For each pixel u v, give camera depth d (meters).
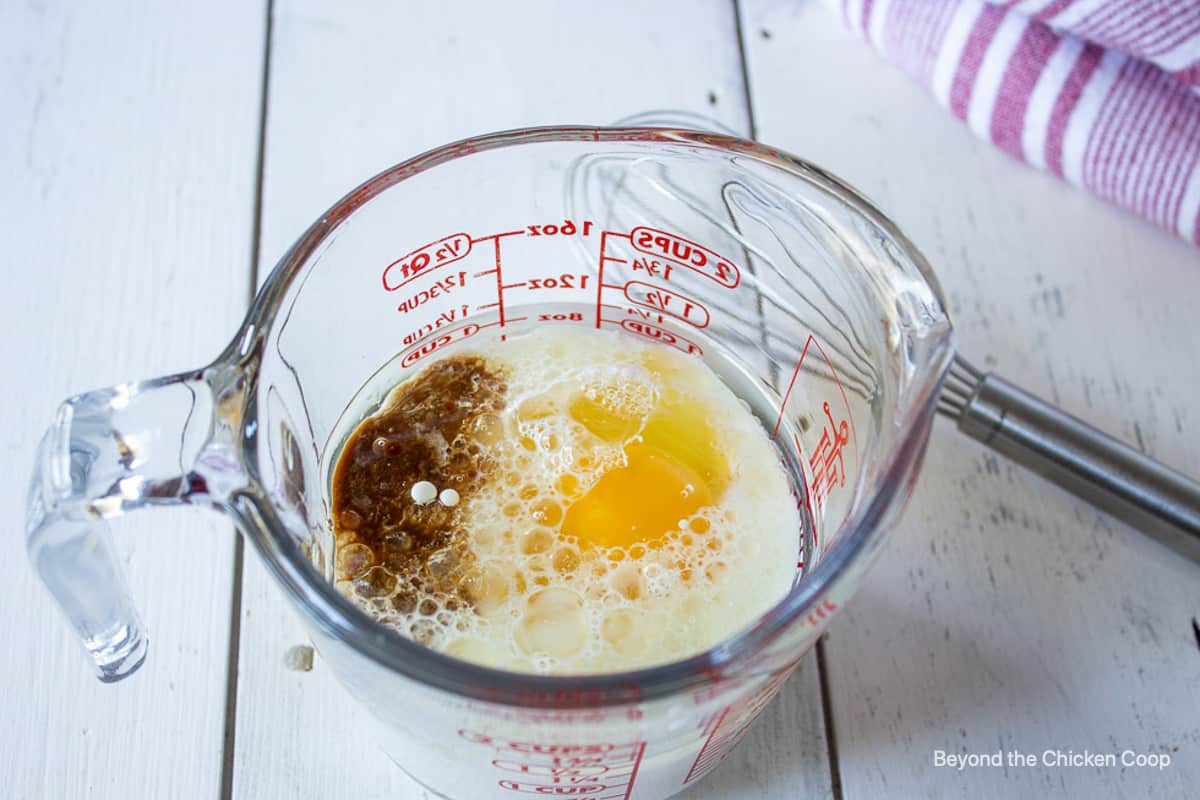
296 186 0.40
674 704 0.24
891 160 0.41
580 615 0.28
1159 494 0.34
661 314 0.33
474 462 0.30
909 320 0.27
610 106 0.42
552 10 0.43
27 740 0.32
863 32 0.42
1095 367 0.38
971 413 0.35
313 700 0.32
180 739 0.32
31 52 0.42
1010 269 0.39
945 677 0.33
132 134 0.41
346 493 0.30
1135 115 0.38
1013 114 0.39
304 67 0.42
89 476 0.25
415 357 0.32
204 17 0.43
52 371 0.37
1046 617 0.34
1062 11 0.37
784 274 0.31
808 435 0.31
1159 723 0.33
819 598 0.25
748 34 0.43
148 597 0.33
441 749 0.27
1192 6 0.35
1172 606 0.34
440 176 0.30
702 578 0.29
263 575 0.34
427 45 0.43
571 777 0.28
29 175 0.40
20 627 0.33
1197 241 0.38
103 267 0.38
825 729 0.33
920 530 0.35
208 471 0.25
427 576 0.29
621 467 0.30
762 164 0.29
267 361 0.27
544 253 0.32
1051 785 0.32
